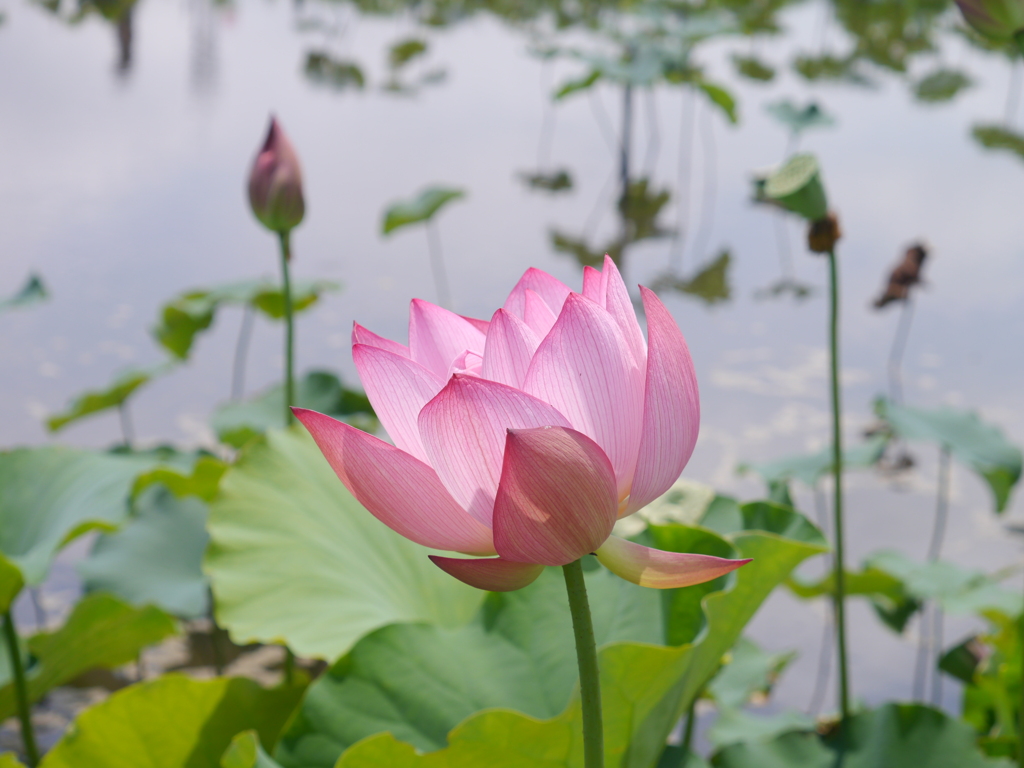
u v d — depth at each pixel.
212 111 6.16
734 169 5.60
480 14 11.22
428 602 1.92
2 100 6.01
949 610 2.10
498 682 1.77
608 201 4.99
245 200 4.62
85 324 3.22
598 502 1.23
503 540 1.26
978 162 5.82
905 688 2.24
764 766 1.85
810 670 2.26
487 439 1.25
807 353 3.34
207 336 3.24
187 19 9.59
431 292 3.67
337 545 1.92
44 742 2.12
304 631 1.85
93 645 2.02
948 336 3.50
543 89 7.68
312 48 8.67
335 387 2.34
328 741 1.76
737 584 1.75
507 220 4.62
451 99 7.15
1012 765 1.82
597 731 1.34
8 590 1.91
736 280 4.02
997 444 2.15
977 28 1.83
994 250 4.39
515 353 1.32
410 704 1.77
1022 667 1.93
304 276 3.76
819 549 1.76
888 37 9.41
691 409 1.32
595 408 1.29
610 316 1.30
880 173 5.51
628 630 1.78
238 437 2.29
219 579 1.88
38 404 2.68
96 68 7.10
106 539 2.12
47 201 4.39
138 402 2.75
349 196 4.78
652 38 5.07
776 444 2.68
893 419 2.16
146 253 3.87
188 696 1.90
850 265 4.19
